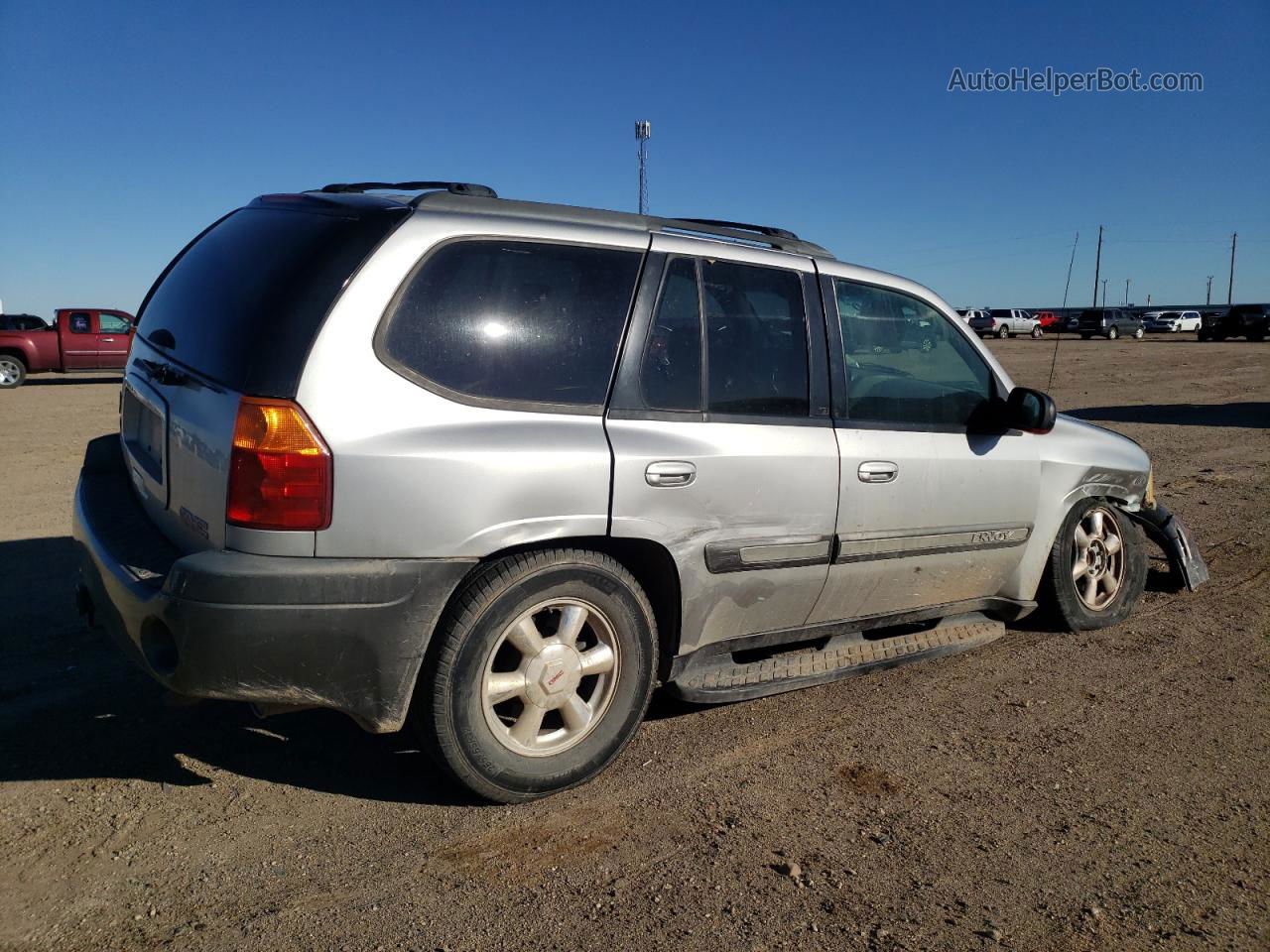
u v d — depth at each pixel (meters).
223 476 2.87
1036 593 5.11
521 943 2.55
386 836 3.05
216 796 3.26
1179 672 4.63
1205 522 7.83
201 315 3.32
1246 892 2.87
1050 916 2.72
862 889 2.83
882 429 4.08
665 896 2.76
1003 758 3.71
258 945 2.51
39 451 11.06
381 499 2.88
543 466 3.10
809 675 4.04
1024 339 51.00
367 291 2.96
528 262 3.27
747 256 3.78
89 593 3.46
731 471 3.55
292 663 2.85
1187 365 28.80
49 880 2.78
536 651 3.20
